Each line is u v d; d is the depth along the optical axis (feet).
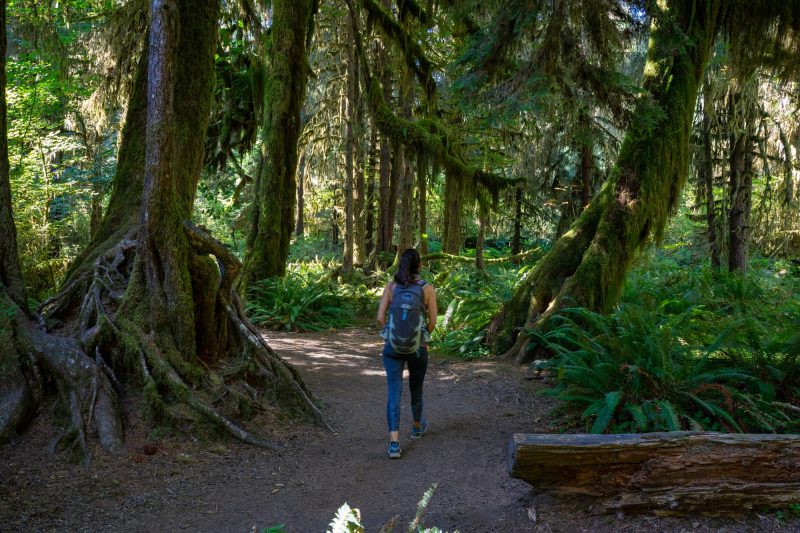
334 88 70.44
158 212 18.33
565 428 18.61
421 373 17.15
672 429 15.74
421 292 16.53
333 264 70.95
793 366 19.30
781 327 33.27
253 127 56.65
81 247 59.00
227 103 55.26
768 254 69.56
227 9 50.14
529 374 26.76
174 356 17.79
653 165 30.01
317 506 13.14
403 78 51.11
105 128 58.85
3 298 17.01
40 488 12.94
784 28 32.32
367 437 18.21
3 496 12.38
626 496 11.50
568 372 19.70
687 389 18.38
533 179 71.82
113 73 46.34
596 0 24.00
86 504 12.45
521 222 87.92
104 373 16.69
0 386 15.58
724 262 54.90
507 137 58.95
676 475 11.33
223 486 14.02
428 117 53.16
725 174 59.41
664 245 71.87
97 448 14.84
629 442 11.59
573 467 11.80
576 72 25.21
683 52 29.78
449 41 58.54
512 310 31.32
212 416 16.70
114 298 18.48
